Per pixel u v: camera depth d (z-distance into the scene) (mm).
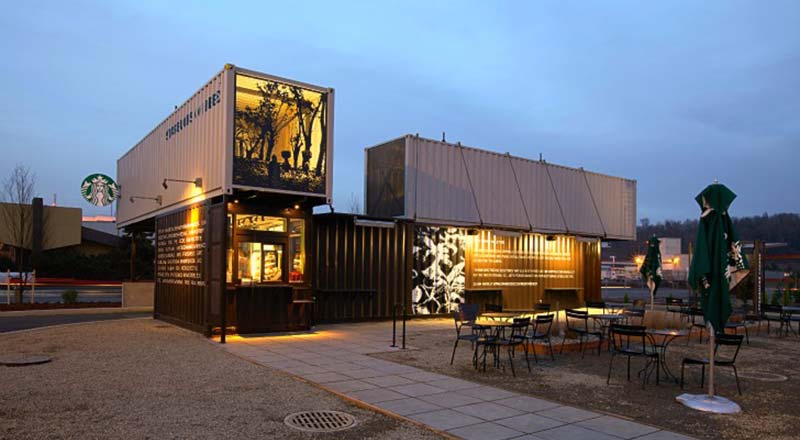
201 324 13453
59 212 39750
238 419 6129
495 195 20594
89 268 39094
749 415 6777
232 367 9234
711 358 7312
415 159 18406
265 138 13148
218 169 12891
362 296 16859
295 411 6539
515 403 7141
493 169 20688
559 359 10695
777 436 5918
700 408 6977
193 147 14555
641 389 8141
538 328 14227
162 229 16688
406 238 18047
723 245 7402
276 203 14297
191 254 14312
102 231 43719
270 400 7027
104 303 20781
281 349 11297
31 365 9094
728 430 6113
